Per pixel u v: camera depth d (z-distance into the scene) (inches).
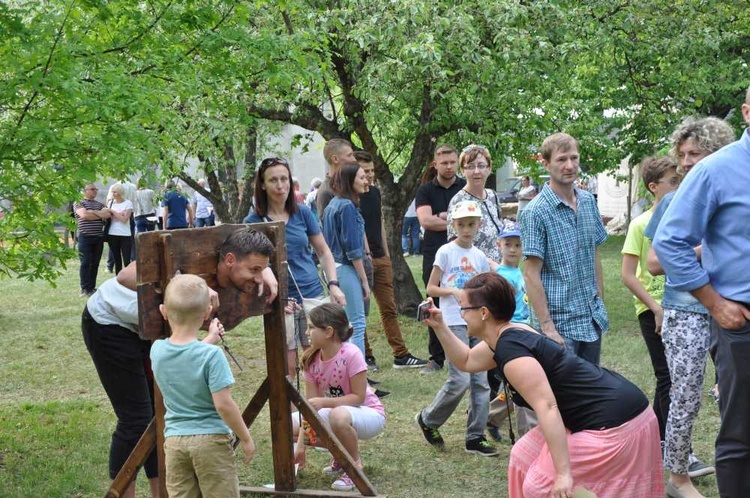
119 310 173.8
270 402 195.6
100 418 271.0
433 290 248.8
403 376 321.1
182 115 392.8
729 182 146.0
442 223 330.0
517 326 152.3
